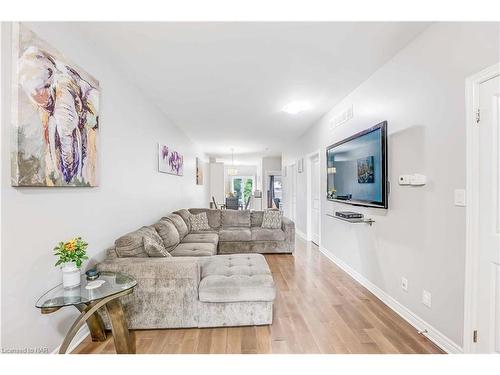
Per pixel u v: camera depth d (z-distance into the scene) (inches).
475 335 60.6
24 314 54.9
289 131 216.8
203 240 153.2
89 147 75.9
